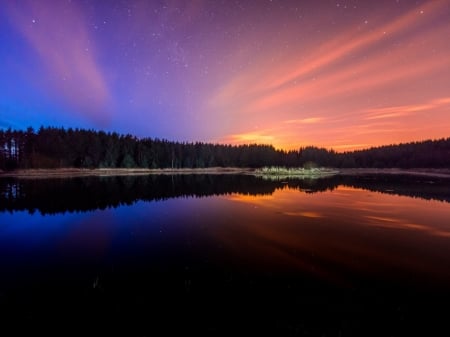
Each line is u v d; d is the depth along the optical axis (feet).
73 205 78.33
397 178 189.57
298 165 371.76
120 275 31.86
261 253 38.96
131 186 129.70
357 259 36.70
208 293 27.43
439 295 27.07
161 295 27.09
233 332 21.31
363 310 24.40
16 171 219.41
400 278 30.86
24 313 24.08
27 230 51.80
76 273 32.55
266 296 26.84
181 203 81.97
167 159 330.34
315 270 33.01
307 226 54.49
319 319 23.06
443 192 106.63
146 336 20.83
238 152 390.42
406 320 23.02
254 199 89.71
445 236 47.34
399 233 49.37
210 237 47.06
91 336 20.93
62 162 258.37
